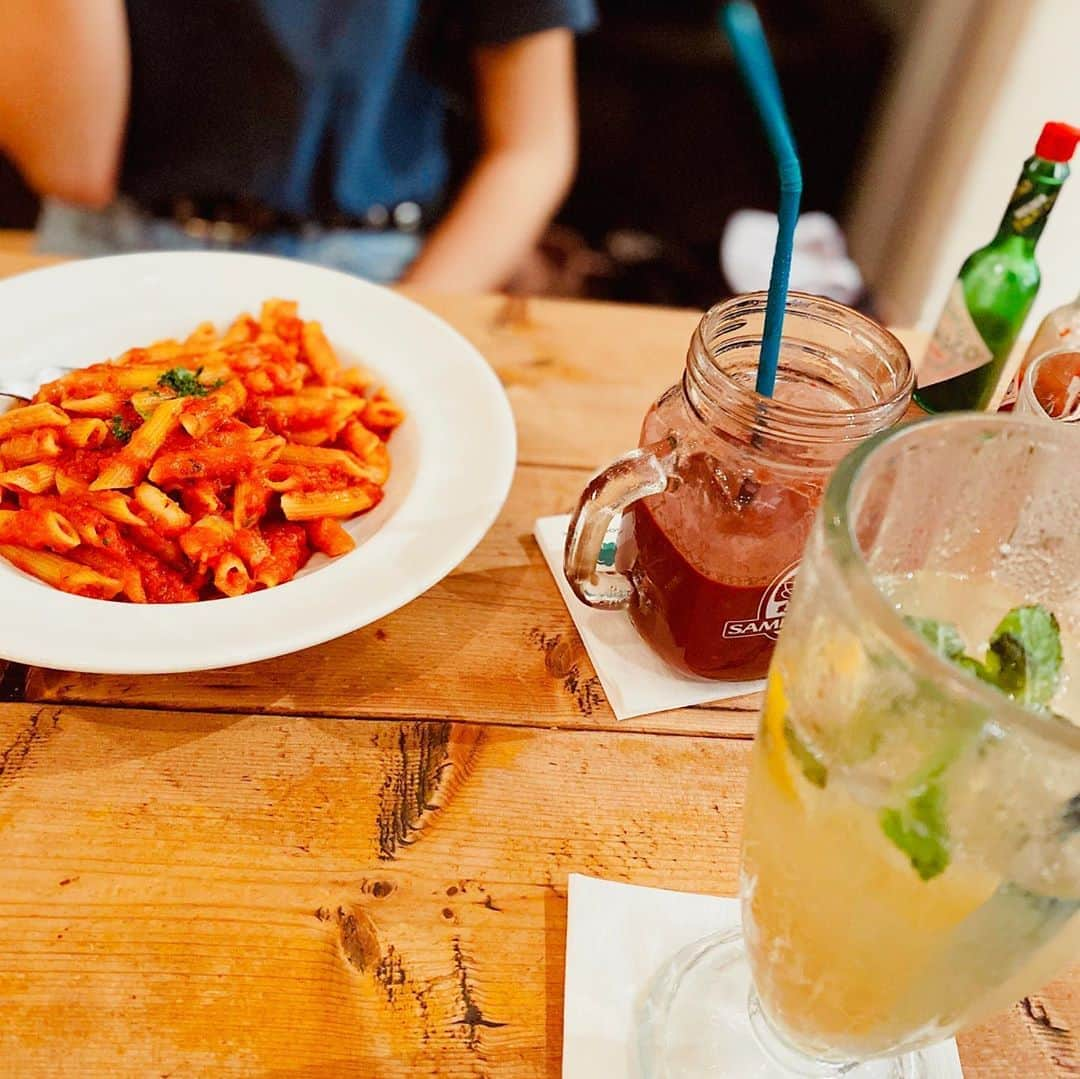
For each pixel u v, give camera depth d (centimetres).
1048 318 77
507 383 97
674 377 100
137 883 57
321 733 65
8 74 148
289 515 77
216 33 149
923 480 42
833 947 41
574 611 74
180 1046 50
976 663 40
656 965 55
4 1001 51
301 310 97
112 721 65
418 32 158
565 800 63
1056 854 36
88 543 72
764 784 43
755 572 62
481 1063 51
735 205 251
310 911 56
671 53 247
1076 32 185
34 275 96
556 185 173
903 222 228
